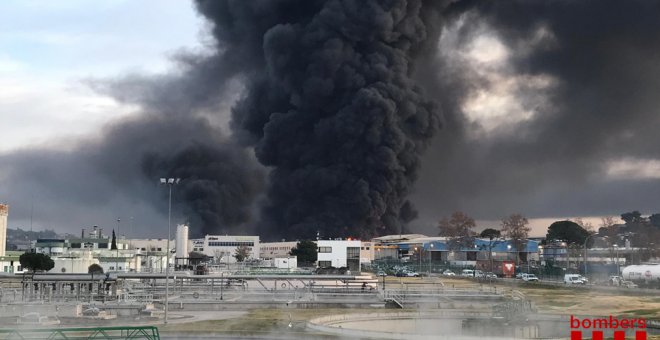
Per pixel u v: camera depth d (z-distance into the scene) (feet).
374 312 298.97
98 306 298.76
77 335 210.18
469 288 411.95
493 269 646.33
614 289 449.48
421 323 299.79
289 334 221.25
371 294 366.43
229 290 383.65
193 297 356.38
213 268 577.02
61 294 348.18
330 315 281.54
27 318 259.60
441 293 377.91
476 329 289.94
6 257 537.24
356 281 422.00
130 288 387.14
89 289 370.73
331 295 363.97
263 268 602.44
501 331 286.25
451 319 301.22
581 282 507.30
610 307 336.08
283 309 322.55
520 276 601.21
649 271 485.56
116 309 296.10
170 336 219.00
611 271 614.75
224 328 236.84
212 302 327.26
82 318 269.64
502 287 473.67
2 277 368.68
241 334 222.48
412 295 367.25
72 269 520.01
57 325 249.34
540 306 344.49
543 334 289.94
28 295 341.62
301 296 360.28
